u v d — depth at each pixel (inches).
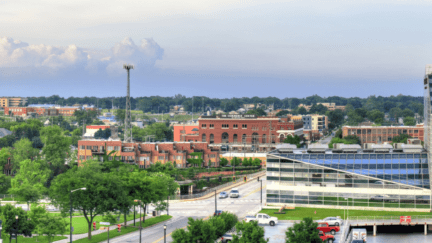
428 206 5713.6
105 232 4758.9
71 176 4685.0
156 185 5329.7
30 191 5802.2
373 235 5059.1
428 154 5767.7
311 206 5954.7
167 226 5103.3
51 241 4362.7
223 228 4037.9
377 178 5797.2
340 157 5905.5
